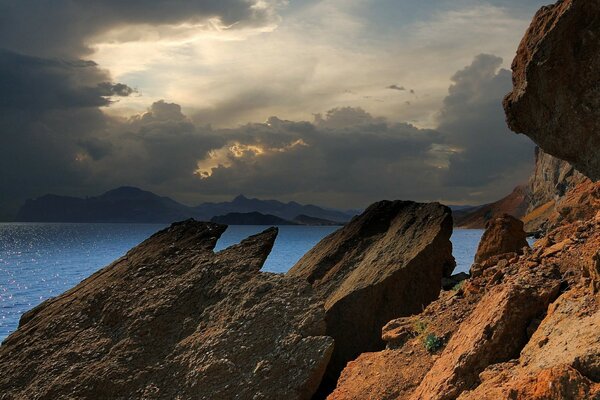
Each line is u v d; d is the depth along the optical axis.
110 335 12.80
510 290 8.09
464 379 7.41
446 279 15.21
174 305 13.09
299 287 12.48
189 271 14.38
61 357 12.30
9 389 11.77
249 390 10.46
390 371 10.16
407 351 10.70
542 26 12.05
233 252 14.86
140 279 14.59
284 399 10.26
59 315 14.05
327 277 16.95
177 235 16.64
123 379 11.30
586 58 11.34
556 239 10.72
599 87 11.41
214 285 13.51
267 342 11.28
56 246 166.12
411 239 16.19
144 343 12.25
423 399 7.87
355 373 10.72
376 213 19.41
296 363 10.67
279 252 105.50
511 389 5.52
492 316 7.93
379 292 14.39
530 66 12.07
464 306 11.02
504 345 7.54
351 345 14.05
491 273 11.39
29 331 13.80
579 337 6.16
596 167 12.34
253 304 12.28
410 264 14.85
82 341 12.81
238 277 13.48
